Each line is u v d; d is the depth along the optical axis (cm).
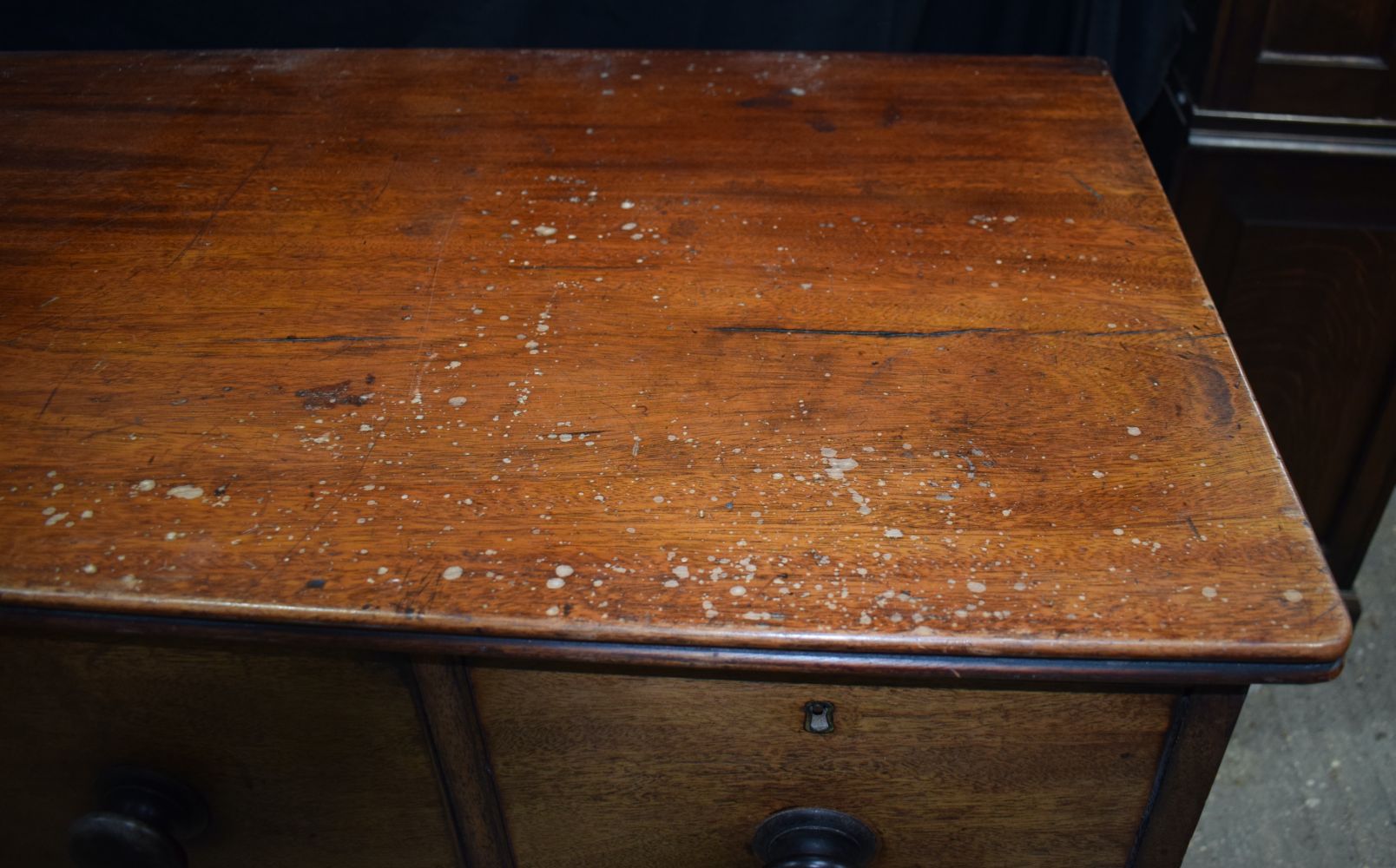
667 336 88
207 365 85
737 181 107
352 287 94
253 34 162
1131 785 76
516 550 70
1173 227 99
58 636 73
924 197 104
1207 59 130
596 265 96
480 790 80
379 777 80
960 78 124
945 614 66
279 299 93
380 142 115
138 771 82
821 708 73
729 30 160
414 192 106
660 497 74
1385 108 129
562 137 115
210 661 74
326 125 118
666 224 101
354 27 161
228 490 75
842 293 92
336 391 83
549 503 74
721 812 81
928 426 79
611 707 74
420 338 88
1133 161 108
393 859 87
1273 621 65
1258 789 148
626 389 83
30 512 73
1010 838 81
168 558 70
